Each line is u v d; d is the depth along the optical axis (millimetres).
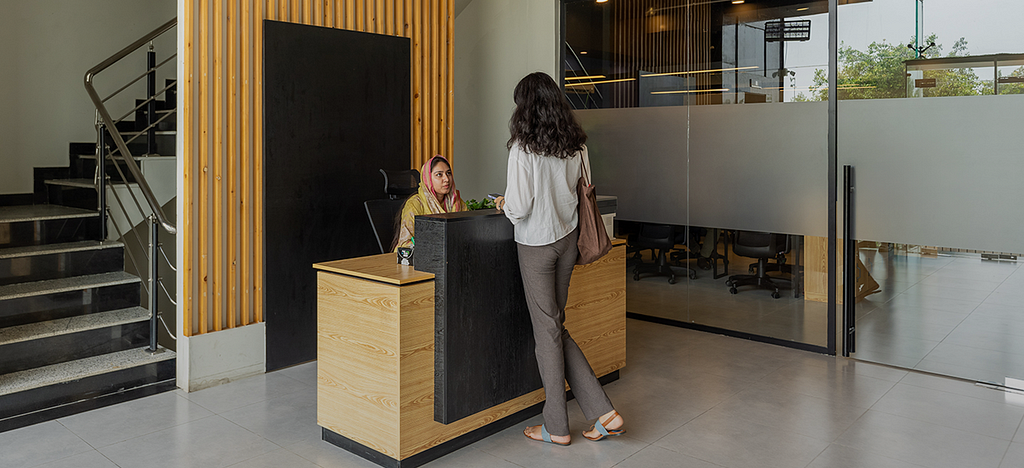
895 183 4387
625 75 5844
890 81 4355
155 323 4223
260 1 4211
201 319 4070
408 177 4398
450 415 3055
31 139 5844
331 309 3211
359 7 4777
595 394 3293
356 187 4750
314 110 4465
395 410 2949
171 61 6707
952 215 4172
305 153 4441
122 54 4992
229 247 4188
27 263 4293
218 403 3830
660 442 3299
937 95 4172
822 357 4742
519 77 6461
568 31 6191
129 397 3893
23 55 5781
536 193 3029
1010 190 3949
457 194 3957
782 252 4996
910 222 4344
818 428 3453
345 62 4621
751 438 3336
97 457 3127
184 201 3955
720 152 5277
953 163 4145
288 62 4297
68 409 3688
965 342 4191
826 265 4770
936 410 3697
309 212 4496
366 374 3064
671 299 5711
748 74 5055
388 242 4051
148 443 3287
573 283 3805
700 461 3086
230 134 4125
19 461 3074
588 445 3283
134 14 6449
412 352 2963
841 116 4594
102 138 4859
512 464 3076
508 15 6488
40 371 3838
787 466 3027
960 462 3059
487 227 3154
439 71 5496
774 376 4309
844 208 4594
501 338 3270
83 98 6156
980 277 4098
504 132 6609
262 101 4254
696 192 5465
